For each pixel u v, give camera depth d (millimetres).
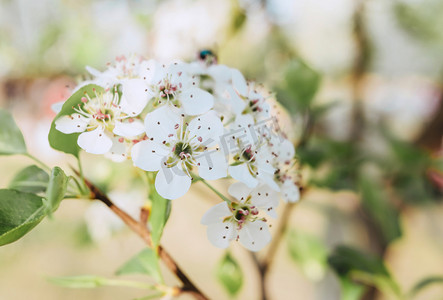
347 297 258
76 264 595
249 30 403
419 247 583
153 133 185
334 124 367
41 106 604
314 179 278
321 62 412
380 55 370
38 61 477
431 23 357
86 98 185
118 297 564
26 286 577
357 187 282
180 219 675
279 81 290
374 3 348
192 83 196
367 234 330
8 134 201
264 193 192
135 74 206
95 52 419
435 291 516
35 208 178
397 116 427
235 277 268
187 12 376
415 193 324
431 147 333
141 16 389
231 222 190
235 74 206
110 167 319
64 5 443
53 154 581
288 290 537
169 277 589
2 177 561
